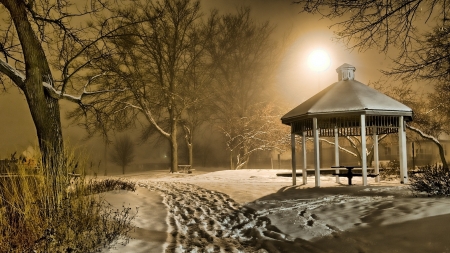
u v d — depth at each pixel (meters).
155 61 32.34
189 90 34.25
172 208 10.19
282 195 12.12
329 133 18.55
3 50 11.19
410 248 5.35
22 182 6.30
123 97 31.12
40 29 11.46
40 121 10.32
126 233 6.75
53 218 5.92
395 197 10.02
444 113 25.48
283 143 35.12
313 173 22.39
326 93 15.05
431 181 10.45
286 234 7.46
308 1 9.13
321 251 6.10
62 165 6.77
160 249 6.26
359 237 6.36
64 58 12.20
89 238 6.01
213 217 9.41
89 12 12.02
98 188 10.85
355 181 18.25
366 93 14.72
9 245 5.60
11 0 10.05
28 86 10.27
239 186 15.05
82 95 12.46
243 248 6.71
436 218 6.44
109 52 12.60
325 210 9.08
